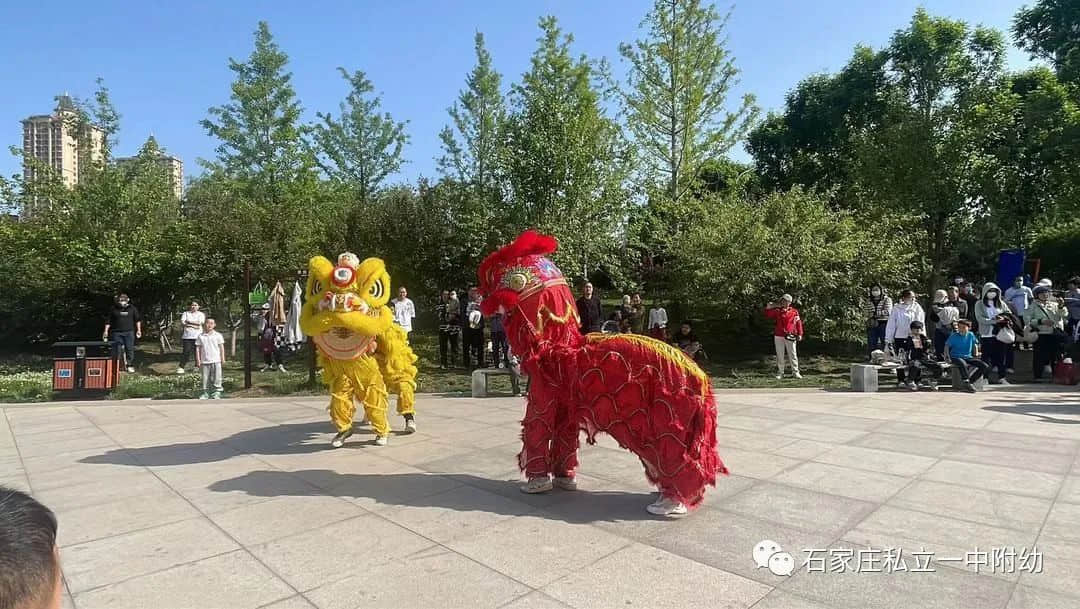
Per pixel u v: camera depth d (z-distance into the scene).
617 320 14.45
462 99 26.30
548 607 3.33
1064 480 5.38
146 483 5.63
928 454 6.26
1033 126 20.08
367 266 6.84
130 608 3.38
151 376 13.96
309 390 11.55
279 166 29.30
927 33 22.56
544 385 5.16
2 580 1.10
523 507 4.90
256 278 16.38
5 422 8.71
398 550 4.09
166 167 20.42
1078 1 20.31
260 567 3.87
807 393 10.25
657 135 21.39
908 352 11.33
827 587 3.52
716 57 20.81
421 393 11.16
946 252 23.47
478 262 17.97
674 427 4.61
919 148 20.88
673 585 3.56
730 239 14.92
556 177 16.02
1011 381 11.87
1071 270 22.55
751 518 4.58
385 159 32.72
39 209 17.66
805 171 28.92
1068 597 3.38
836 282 14.53
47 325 16.80
